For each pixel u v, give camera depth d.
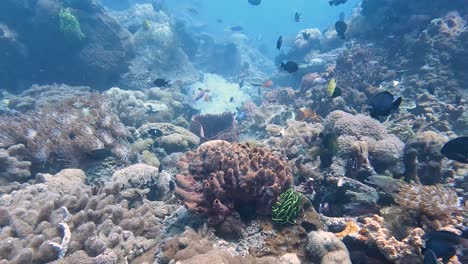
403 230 4.62
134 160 8.30
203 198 4.61
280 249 4.30
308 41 23.20
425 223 4.65
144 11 26.75
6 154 6.48
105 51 16.09
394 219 4.80
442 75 12.04
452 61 12.29
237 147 5.28
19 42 14.94
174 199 6.46
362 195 5.33
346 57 14.52
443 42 12.73
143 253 4.75
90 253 4.30
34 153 6.88
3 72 14.77
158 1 31.67
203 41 32.81
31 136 7.22
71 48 15.40
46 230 4.40
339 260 3.92
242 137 12.89
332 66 16.27
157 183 6.98
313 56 21.06
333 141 6.40
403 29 15.98
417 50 13.49
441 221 4.64
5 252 4.02
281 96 16.00
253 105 16.80
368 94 11.54
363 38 17.77
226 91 24.27
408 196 4.92
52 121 7.82
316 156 6.99
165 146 9.91
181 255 3.77
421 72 12.55
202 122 13.12
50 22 14.96
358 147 6.23
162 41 20.58
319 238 4.20
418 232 4.31
